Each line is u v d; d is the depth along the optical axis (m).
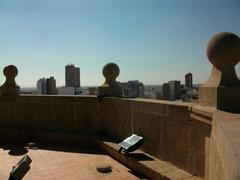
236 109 4.16
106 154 7.47
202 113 4.35
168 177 4.97
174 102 5.97
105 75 8.59
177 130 5.36
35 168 6.45
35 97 9.70
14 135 9.49
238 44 4.37
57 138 8.95
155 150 6.11
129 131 7.17
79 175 5.94
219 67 4.39
